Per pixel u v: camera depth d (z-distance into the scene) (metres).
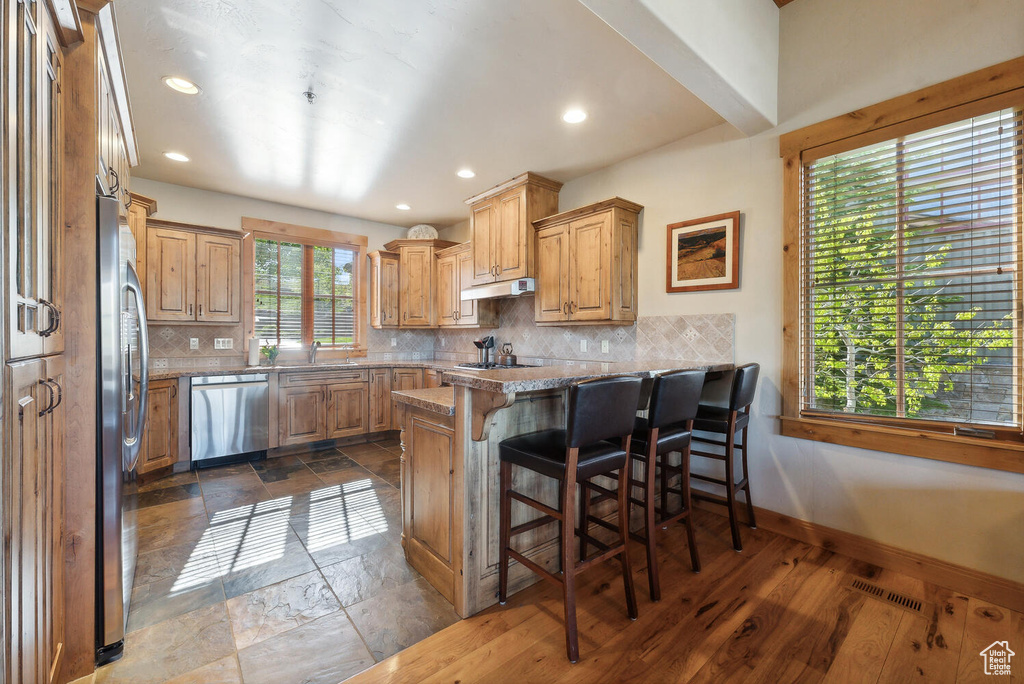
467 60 2.14
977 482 1.87
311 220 4.70
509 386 1.48
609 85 2.34
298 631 1.64
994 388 1.84
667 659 1.50
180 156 3.26
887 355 2.12
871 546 2.14
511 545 1.87
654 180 3.12
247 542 2.34
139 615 1.73
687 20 1.77
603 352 3.48
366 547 2.30
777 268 2.49
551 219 3.47
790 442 2.43
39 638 1.08
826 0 2.27
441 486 1.88
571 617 1.49
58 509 1.27
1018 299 1.78
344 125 2.78
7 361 0.84
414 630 1.65
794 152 2.37
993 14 1.80
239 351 4.28
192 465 3.62
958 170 1.91
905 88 2.02
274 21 1.87
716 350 2.75
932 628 1.66
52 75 1.19
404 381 4.80
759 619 1.71
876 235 2.14
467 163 3.39
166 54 2.08
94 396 1.42
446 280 4.86
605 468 1.63
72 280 1.38
